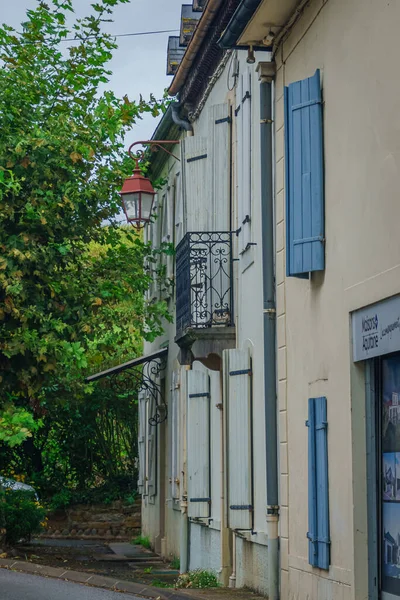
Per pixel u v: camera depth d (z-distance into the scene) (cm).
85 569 2267
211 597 1709
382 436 1287
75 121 2342
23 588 1680
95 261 2431
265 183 1683
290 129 1488
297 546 1522
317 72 1445
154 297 3062
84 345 2261
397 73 1188
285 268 1596
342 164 1355
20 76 2264
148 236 3325
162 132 2861
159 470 3069
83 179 2319
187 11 2783
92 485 4062
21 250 2134
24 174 2183
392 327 1200
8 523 2484
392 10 1203
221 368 2025
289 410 1575
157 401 3122
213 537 2147
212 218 2084
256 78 1808
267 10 1548
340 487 1346
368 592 1284
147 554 3000
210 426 2170
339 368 1359
